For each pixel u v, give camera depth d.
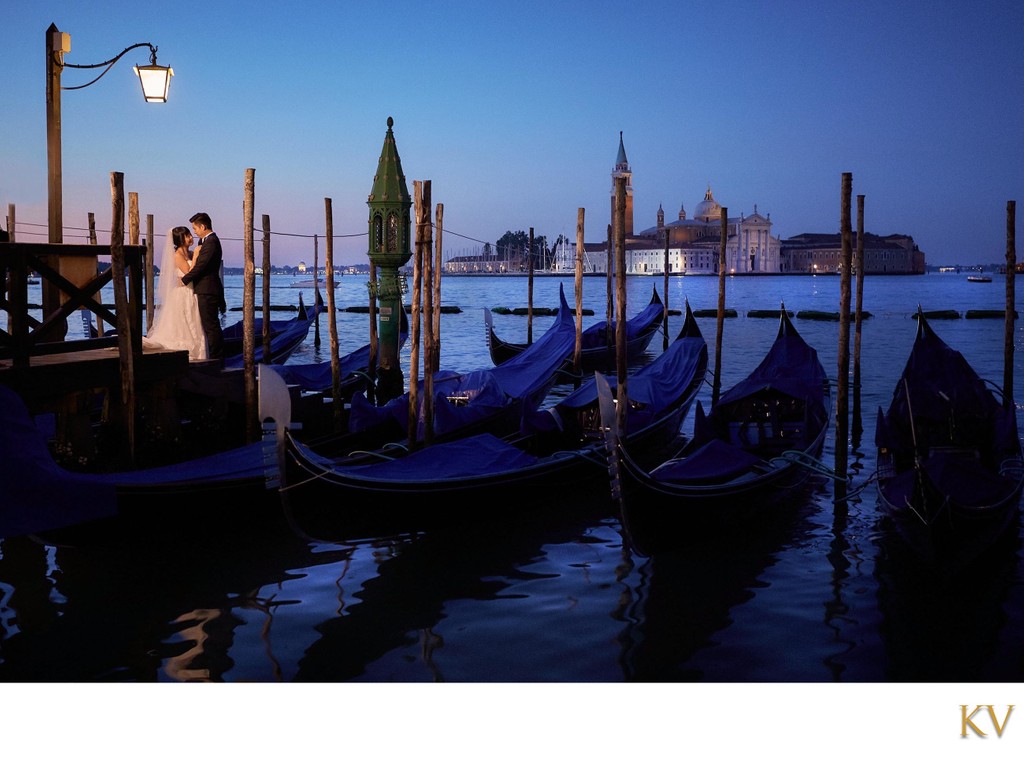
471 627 7.46
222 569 8.74
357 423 11.95
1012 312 13.66
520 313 51.66
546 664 6.78
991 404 11.42
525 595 8.18
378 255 18.02
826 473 10.81
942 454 9.65
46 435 11.05
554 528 10.19
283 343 22.80
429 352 11.62
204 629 7.40
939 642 7.14
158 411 11.35
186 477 8.35
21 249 8.98
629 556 9.26
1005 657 6.86
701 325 42.47
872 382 22.05
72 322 36.97
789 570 8.80
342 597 8.11
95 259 10.97
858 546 9.49
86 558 8.88
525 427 11.91
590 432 13.13
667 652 6.96
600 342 25.94
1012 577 8.50
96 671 6.65
